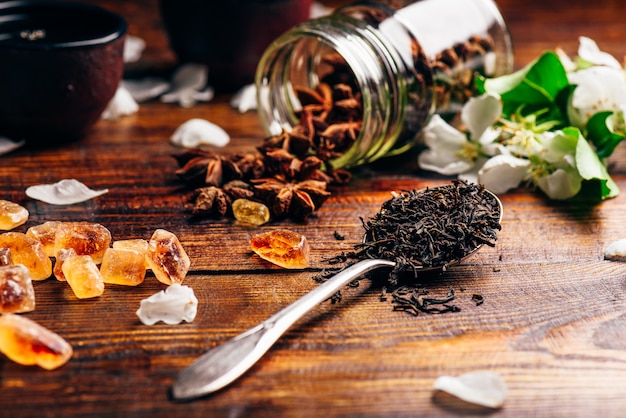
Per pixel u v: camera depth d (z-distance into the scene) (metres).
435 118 0.44
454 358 0.32
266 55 0.44
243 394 0.31
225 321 0.34
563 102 0.44
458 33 0.44
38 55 0.42
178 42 0.51
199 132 0.46
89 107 0.44
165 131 0.47
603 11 0.62
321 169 0.43
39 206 0.40
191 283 0.36
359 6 0.45
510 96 0.44
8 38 0.46
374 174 0.44
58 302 0.34
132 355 0.32
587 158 0.41
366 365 0.32
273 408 0.30
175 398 0.30
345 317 0.34
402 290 0.36
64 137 0.45
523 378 0.32
